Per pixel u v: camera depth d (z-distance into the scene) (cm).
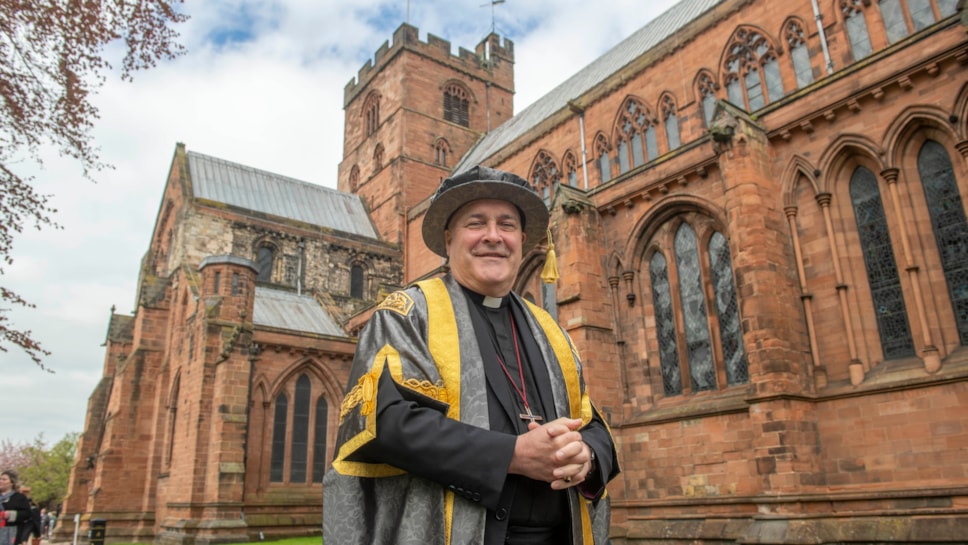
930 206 1827
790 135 2125
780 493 1741
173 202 5184
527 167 4275
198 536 3042
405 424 295
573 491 339
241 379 3353
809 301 1992
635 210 2609
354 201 6338
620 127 3656
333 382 3794
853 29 2656
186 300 4075
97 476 4050
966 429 1593
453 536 290
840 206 2009
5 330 1546
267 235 5031
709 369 2312
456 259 393
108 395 4875
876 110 1938
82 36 1475
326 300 4884
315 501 3503
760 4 3011
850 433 1800
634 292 2580
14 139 1566
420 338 334
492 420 330
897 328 1831
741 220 2028
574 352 416
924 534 1488
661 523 2148
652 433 2316
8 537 1706
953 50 1761
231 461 3189
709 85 3222
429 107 6244
